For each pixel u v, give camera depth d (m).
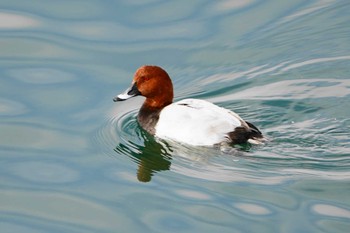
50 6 16.77
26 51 15.45
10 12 16.55
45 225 10.80
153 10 16.70
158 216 10.97
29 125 13.52
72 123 13.63
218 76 14.93
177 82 14.81
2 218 10.99
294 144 12.44
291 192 11.28
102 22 16.28
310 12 16.88
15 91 14.42
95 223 10.84
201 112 12.48
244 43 15.88
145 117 13.28
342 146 12.32
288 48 15.69
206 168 12.05
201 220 10.81
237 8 17.00
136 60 15.22
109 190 11.73
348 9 16.91
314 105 13.66
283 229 10.48
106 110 14.04
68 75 14.86
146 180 11.97
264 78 14.79
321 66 15.00
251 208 11.02
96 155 12.77
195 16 16.56
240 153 12.16
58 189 11.77
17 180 11.99
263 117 13.47
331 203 10.98
